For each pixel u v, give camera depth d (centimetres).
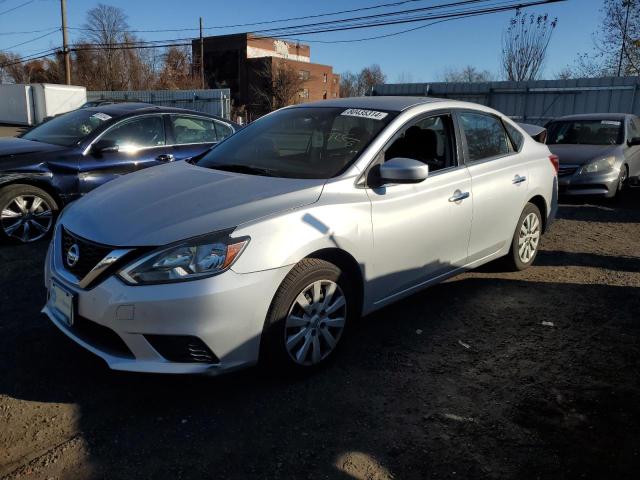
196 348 289
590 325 429
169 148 701
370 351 377
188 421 294
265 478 253
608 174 920
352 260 346
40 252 576
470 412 308
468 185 434
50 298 338
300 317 323
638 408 315
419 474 258
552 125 1095
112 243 296
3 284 482
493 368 359
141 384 328
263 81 5700
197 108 3020
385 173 350
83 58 5175
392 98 452
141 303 280
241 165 397
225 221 299
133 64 5169
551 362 369
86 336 307
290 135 417
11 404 304
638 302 480
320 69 6297
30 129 730
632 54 2636
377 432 288
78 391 319
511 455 272
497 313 448
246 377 338
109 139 655
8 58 6244
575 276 547
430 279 416
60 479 248
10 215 592
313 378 339
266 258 298
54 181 612
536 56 2884
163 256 285
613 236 727
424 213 390
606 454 274
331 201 336
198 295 280
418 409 310
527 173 508
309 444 277
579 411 311
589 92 1870
